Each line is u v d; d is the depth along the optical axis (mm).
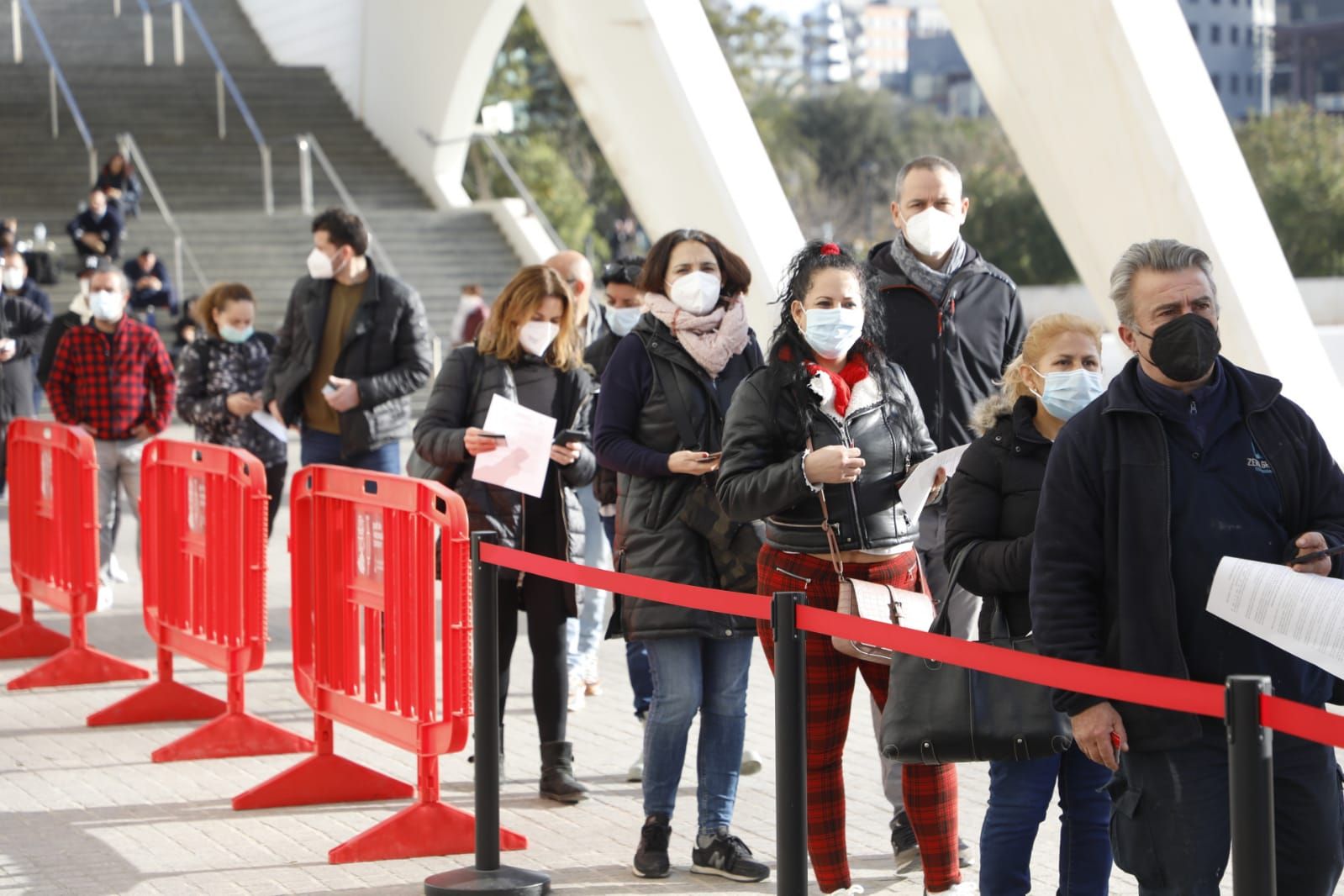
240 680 7875
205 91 36344
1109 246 10930
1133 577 3980
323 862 6188
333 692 6898
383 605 6496
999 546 4762
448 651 6133
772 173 14539
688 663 5934
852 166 72375
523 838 6289
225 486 7809
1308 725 3119
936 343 6418
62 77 33938
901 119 76312
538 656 6977
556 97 60094
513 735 8211
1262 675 3629
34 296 16203
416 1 31453
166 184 32531
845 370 5367
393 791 7094
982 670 3980
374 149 35375
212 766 7672
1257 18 109875
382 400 9047
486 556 5648
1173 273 3980
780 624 4355
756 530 5855
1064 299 47625
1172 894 4043
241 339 10648
